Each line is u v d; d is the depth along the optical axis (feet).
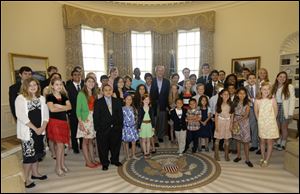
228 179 9.12
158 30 20.72
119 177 9.56
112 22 19.29
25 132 8.44
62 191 8.30
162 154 12.50
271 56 15.17
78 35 16.80
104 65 20.39
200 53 18.98
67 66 15.98
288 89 11.66
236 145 12.44
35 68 13.67
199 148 12.93
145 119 12.02
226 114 11.17
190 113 12.55
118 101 10.71
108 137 10.60
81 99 10.36
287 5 14.21
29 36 13.29
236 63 16.66
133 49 22.61
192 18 19.07
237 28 16.61
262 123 10.28
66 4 15.83
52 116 9.55
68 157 12.08
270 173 9.50
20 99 8.41
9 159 9.89
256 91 12.28
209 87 14.30
